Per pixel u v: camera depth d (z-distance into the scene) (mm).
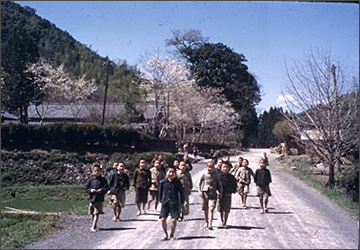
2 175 34094
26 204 27828
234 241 10555
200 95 61188
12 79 49375
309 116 27062
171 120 56531
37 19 82438
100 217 14742
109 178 14039
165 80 52844
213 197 12172
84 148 39531
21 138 37688
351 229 12805
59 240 11031
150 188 15867
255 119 95688
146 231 12055
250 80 68625
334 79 26562
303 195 21266
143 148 42906
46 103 57438
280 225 13055
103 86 75875
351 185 25188
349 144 25953
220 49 64125
